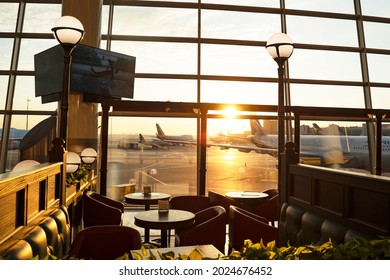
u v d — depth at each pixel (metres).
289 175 3.54
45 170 2.75
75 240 2.82
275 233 3.70
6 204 2.00
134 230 2.89
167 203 4.09
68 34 3.37
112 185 7.18
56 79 5.82
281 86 3.99
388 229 2.16
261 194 5.79
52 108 7.32
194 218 3.89
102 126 5.59
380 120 6.26
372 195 2.32
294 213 3.28
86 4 6.53
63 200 3.38
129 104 5.60
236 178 8.22
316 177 3.01
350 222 2.52
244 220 3.78
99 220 4.34
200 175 5.84
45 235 2.30
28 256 1.89
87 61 6.09
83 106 6.37
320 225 2.81
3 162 7.12
